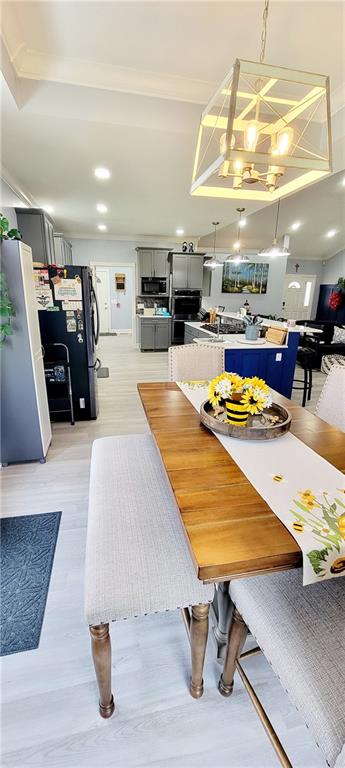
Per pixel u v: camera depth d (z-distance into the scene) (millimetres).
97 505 1292
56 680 1223
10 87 2088
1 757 1024
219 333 4664
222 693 1176
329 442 1378
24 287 2273
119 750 1043
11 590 1562
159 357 6789
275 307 9500
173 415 1613
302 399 4363
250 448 1307
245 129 1472
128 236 7691
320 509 950
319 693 750
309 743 1062
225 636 1216
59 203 4895
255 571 795
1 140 2854
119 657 1295
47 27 1887
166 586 998
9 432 2510
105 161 3342
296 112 1447
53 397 3381
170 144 2889
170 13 1764
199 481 1074
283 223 7637
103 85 2352
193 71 2281
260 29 1854
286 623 896
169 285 7598
